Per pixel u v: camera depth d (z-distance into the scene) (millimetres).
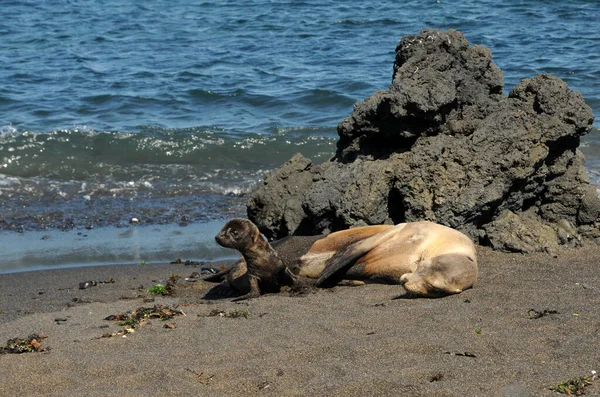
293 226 12367
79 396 6395
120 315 8844
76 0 42438
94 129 21531
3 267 12727
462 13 36531
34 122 22406
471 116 12273
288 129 21938
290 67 28297
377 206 11555
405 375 6484
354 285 10164
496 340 7309
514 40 31172
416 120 11961
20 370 7027
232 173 18938
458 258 9273
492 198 11391
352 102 24266
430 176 11578
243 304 9344
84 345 7766
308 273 10398
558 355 6867
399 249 9867
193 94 25297
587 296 8750
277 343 7551
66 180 18312
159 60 29750
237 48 31391
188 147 20344
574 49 29406
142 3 41688
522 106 12125
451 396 6066
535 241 11281
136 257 13242
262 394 6348
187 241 14188
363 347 7238
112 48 31859
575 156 12477
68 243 14102
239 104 24562
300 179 12852
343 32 33531
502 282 9672
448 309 8438
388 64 28172
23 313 9594
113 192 17531
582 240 11828
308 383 6469
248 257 10125
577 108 12070
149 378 6766
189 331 8125
